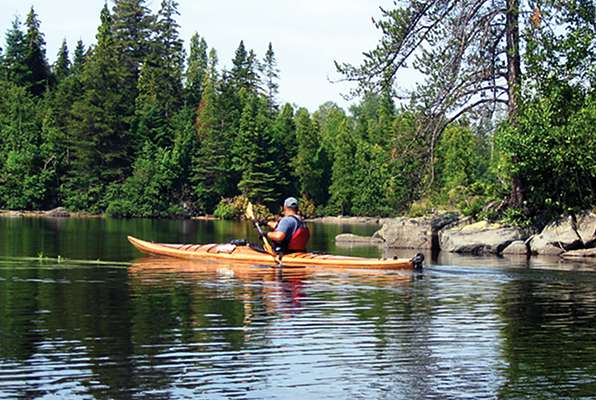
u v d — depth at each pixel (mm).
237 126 70500
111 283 14312
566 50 25547
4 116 69688
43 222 45031
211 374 7914
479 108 27156
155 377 7793
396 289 13891
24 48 82750
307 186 74500
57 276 15312
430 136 27906
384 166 30000
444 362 8500
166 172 66750
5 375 7793
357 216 70125
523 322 10773
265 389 7484
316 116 92562
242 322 10508
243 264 17797
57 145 66438
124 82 77188
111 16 88625
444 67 26719
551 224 25594
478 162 57844
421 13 27203
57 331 9773
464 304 12289
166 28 91062
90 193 64688
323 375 7945
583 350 9086
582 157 24969
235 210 65500
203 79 92938
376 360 8531
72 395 7207
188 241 28703
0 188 64125
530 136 25484
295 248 17672
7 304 11766
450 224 28109
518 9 25719
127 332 9758
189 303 12031
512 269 17875
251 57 99438
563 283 15047
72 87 69188
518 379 7883
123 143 67500
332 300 12523
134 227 40375
